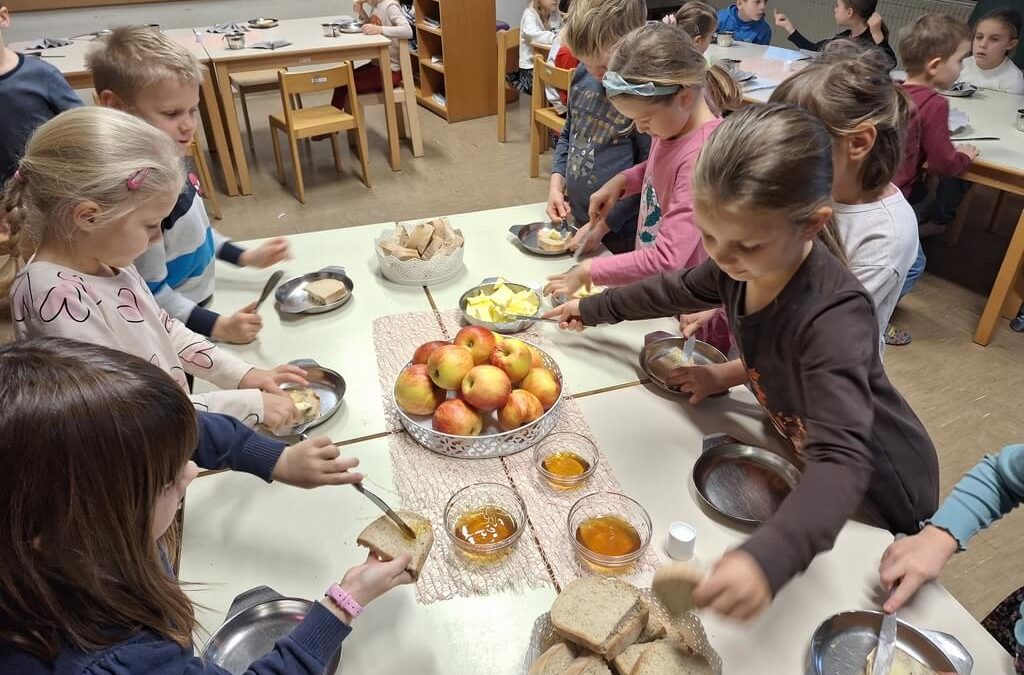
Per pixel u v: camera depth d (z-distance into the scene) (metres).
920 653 0.79
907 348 2.76
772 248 0.84
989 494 0.92
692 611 0.81
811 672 0.78
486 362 1.17
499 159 4.62
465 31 5.02
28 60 2.36
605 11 1.66
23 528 0.51
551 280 1.48
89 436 0.52
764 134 0.79
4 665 0.52
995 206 3.66
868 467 0.82
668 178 1.55
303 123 3.96
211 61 3.72
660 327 1.47
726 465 1.09
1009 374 2.60
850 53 1.19
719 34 4.24
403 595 0.89
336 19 4.81
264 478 0.98
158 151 0.98
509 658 0.81
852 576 0.91
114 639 0.57
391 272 1.62
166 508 0.63
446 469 1.08
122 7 5.25
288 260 1.73
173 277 1.48
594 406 1.23
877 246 1.22
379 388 1.28
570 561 0.93
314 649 0.73
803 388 0.93
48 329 0.97
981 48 3.42
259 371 1.23
